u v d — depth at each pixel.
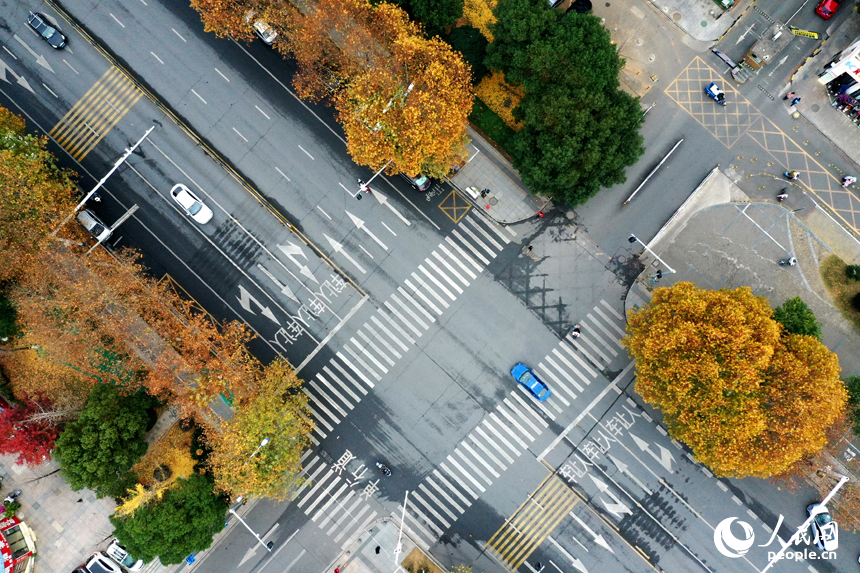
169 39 49.50
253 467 40.09
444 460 48.47
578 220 48.53
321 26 39.69
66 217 42.44
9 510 47.19
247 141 49.44
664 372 39.41
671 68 48.56
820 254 48.03
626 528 48.00
